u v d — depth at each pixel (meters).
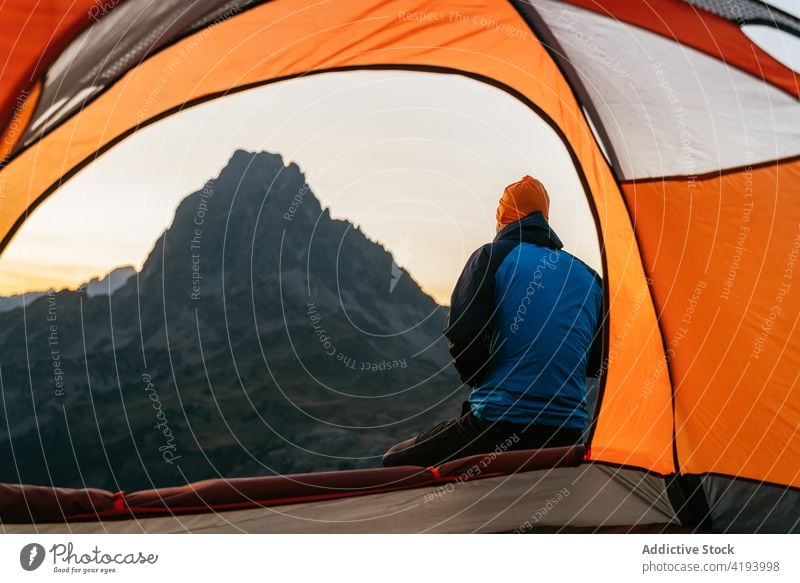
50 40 1.91
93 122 2.37
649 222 3.20
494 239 2.55
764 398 2.70
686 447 2.81
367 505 2.21
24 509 1.90
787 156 2.65
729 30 2.49
